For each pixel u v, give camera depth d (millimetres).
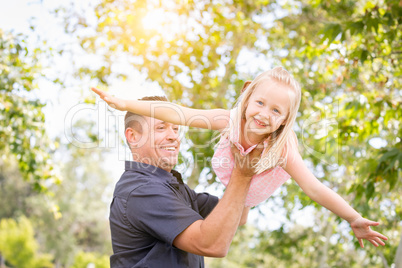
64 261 34031
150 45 7801
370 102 5480
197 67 8227
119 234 2002
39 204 31219
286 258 12008
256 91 1842
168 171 2180
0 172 31172
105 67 7836
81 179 34594
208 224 1763
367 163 4617
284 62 9062
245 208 2314
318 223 11328
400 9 4480
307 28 9117
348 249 11273
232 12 8672
